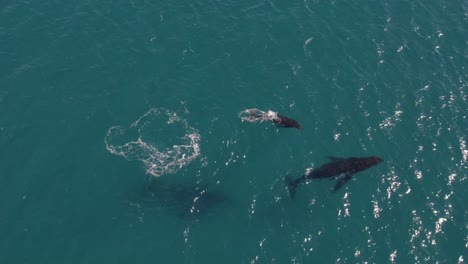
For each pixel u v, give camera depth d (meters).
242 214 33.09
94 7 48.84
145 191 34.00
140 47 44.75
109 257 30.30
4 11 47.44
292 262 30.55
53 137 36.94
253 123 38.91
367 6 51.38
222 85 41.94
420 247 31.53
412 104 41.19
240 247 31.23
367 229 32.50
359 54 45.69
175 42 45.56
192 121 38.78
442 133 38.97
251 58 44.66
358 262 30.69
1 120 37.72
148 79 41.91
